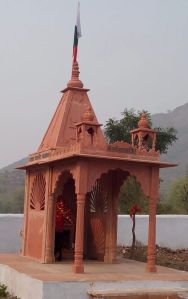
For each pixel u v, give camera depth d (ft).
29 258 42.22
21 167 44.73
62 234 42.45
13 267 36.40
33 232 42.60
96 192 44.16
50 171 39.81
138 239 59.16
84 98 43.09
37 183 42.78
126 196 73.61
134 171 36.40
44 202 40.65
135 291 31.24
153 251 36.40
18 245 53.78
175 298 31.60
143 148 37.32
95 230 43.98
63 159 36.11
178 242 61.57
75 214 43.50
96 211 44.09
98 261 42.29
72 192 43.80
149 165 36.81
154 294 31.35
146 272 36.01
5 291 35.14
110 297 30.32
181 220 62.13
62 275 32.50
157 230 60.90
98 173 34.96
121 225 58.75
